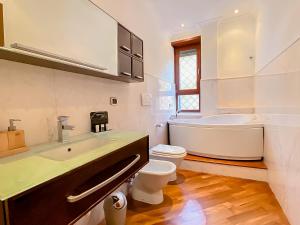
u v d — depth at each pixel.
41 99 1.11
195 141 2.86
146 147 1.45
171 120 3.28
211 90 3.42
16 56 0.86
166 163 1.98
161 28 3.15
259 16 2.75
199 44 3.60
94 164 0.85
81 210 0.76
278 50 1.84
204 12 2.87
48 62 1.00
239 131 2.55
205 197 1.94
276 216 1.60
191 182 2.31
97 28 1.31
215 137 2.69
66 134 1.18
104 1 1.68
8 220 0.50
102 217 1.59
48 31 0.94
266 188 2.11
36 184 0.57
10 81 0.95
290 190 1.49
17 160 0.80
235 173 2.44
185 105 3.85
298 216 1.33
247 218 1.58
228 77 3.33
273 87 2.02
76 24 1.12
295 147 1.38
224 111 3.34
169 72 3.53
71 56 1.08
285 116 1.61
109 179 0.89
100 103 1.64
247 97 3.22
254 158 2.55
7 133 0.86
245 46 3.18
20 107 1.00
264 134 2.45
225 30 3.30
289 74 1.51
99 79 1.63
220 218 1.59
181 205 1.80
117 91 1.90
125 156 1.14
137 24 2.31
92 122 1.51
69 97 1.32
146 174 1.74
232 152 2.60
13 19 0.79
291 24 1.48
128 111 2.10
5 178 0.61
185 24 3.23
